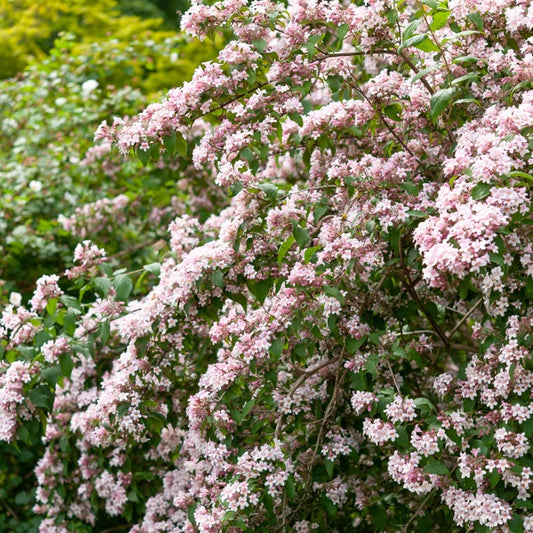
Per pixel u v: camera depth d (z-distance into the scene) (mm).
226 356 3037
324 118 3180
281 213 2912
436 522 3408
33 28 8820
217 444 3236
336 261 2836
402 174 2893
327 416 3096
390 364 3178
